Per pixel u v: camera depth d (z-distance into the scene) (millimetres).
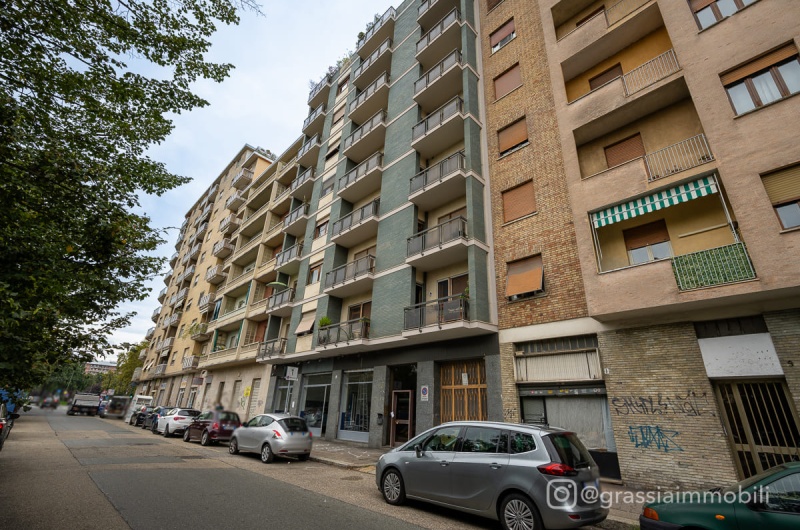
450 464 6227
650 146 10523
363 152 21281
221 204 41125
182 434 18250
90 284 5074
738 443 7699
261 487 7621
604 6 12992
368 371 16109
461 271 14039
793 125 7574
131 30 5594
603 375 9547
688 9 9633
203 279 37344
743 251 7637
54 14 5035
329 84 28047
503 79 15383
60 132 5527
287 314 23234
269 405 21219
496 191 13805
